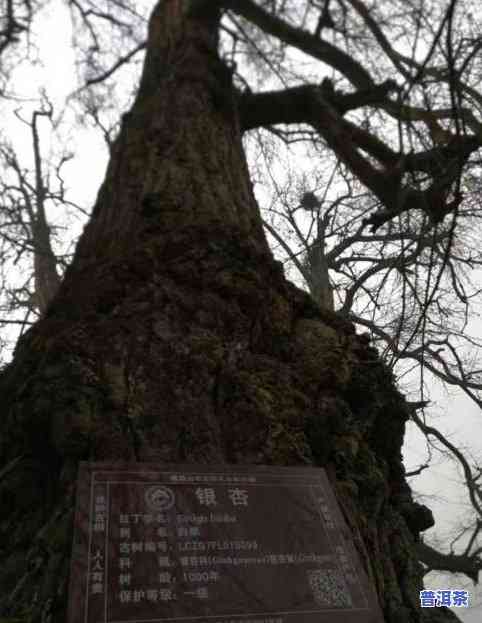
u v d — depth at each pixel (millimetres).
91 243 3139
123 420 1929
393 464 2521
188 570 1602
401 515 2371
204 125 3902
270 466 1979
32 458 1994
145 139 3857
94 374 2008
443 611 2131
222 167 3621
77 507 1650
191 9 4832
